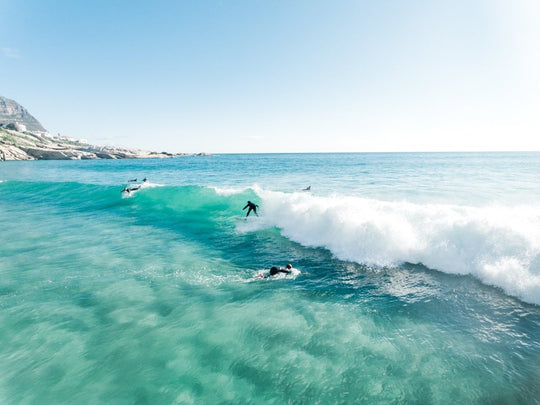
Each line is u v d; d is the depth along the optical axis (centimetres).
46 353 513
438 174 3189
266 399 421
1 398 418
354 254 1009
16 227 1392
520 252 800
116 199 2020
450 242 920
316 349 531
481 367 486
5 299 701
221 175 4022
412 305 687
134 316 634
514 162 5647
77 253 1032
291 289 774
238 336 567
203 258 1000
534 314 644
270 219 1445
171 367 483
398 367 486
